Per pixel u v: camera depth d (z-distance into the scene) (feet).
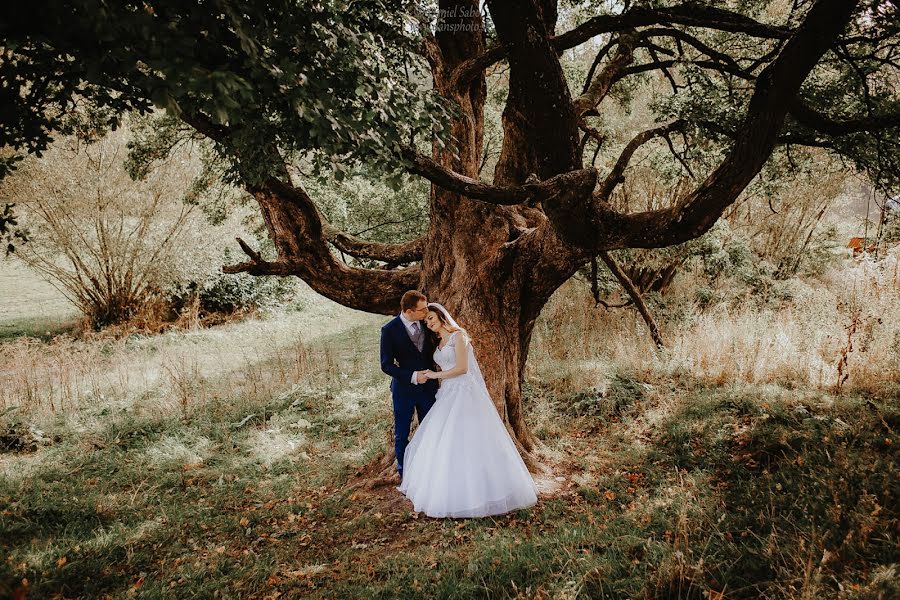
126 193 46.80
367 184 30.09
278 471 20.57
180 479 20.04
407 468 16.87
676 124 20.79
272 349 40.96
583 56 36.60
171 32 6.45
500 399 18.29
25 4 6.60
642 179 37.96
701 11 14.49
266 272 19.17
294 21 8.46
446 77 17.70
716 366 24.03
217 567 13.61
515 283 17.93
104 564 13.91
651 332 29.27
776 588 10.06
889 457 14.03
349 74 9.18
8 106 9.53
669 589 10.51
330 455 21.81
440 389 16.05
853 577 9.90
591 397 24.34
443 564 12.87
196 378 32.17
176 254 48.83
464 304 18.39
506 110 18.20
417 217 31.12
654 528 13.43
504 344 18.38
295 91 7.91
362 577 12.75
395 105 9.96
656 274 39.42
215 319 55.11
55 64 9.23
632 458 18.37
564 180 12.41
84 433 24.94
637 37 21.25
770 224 43.42
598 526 13.96
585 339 32.35
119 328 47.96
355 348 39.65
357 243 22.26
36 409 27.55
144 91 9.08
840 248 48.21
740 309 33.32
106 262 48.39
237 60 7.90
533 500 15.76
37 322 55.98
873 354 21.29
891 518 11.61
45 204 45.24
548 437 21.58
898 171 18.48
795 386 20.86
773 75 11.16
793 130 18.90
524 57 11.57
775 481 14.48
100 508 17.26
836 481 13.24
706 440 18.25
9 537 15.28
